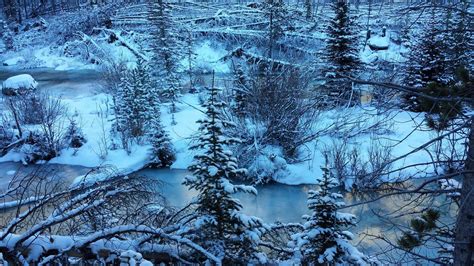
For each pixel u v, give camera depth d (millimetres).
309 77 17672
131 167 15562
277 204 13227
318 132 15461
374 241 10148
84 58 39281
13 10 51812
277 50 33812
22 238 5852
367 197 12312
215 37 36938
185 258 6395
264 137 15461
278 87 16188
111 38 40344
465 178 3924
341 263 6188
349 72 17016
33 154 16141
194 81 27734
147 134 17609
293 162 15539
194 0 49594
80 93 26641
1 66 39688
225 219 6395
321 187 6480
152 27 29359
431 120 3898
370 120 15711
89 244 6117
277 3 33094
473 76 3729
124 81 19078
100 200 6426
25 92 21453
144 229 6055
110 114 20781
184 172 15312
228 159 6465
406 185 12375
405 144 14578
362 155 14195
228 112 16281
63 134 17438
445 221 9531
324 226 6371
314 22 37594
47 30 46250
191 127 18531
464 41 4570
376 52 26938
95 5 48594
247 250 6465
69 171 15273
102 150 16703
